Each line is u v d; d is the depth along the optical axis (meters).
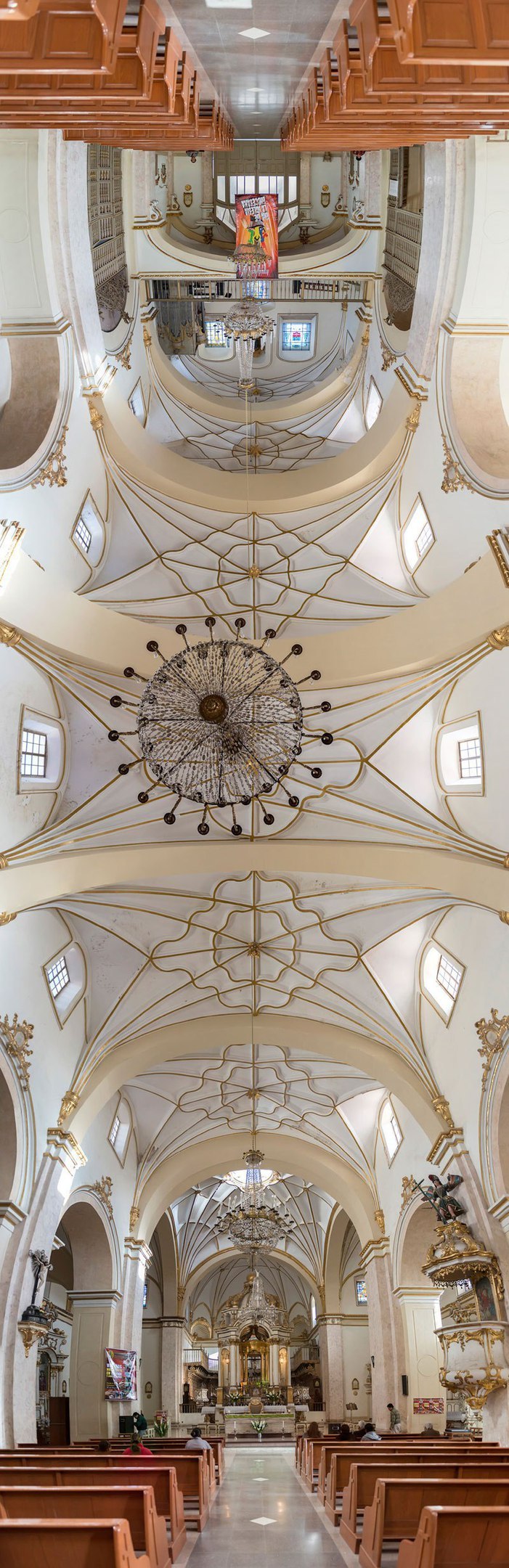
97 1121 19.61
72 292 12.74
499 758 13.73
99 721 14.99
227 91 8.09
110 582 17.06
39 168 11.48
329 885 16.59
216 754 10.54
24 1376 14.33
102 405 14.66
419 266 13.27
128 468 16.06
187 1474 10.41
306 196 20.38
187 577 17.98
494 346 12.91
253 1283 32.53
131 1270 21.27
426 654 13.89
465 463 13.11
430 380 13.73
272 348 22.16
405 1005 17.89
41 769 14.80
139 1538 6.15
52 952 16.12
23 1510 6.08
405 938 17.17
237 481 17.53
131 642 14.44
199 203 20.11
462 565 14.51
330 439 20.42
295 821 15.68
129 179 16.59
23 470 12.80
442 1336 15.90
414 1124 19.50
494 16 4.78
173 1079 21.59
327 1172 23.52
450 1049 16.73
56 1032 16.52
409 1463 8.52
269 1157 24.08
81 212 12.46
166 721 10.39
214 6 6.09
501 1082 15.00
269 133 11.14
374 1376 21.08
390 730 15.21
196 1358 36.53
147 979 18.02
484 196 11.48
